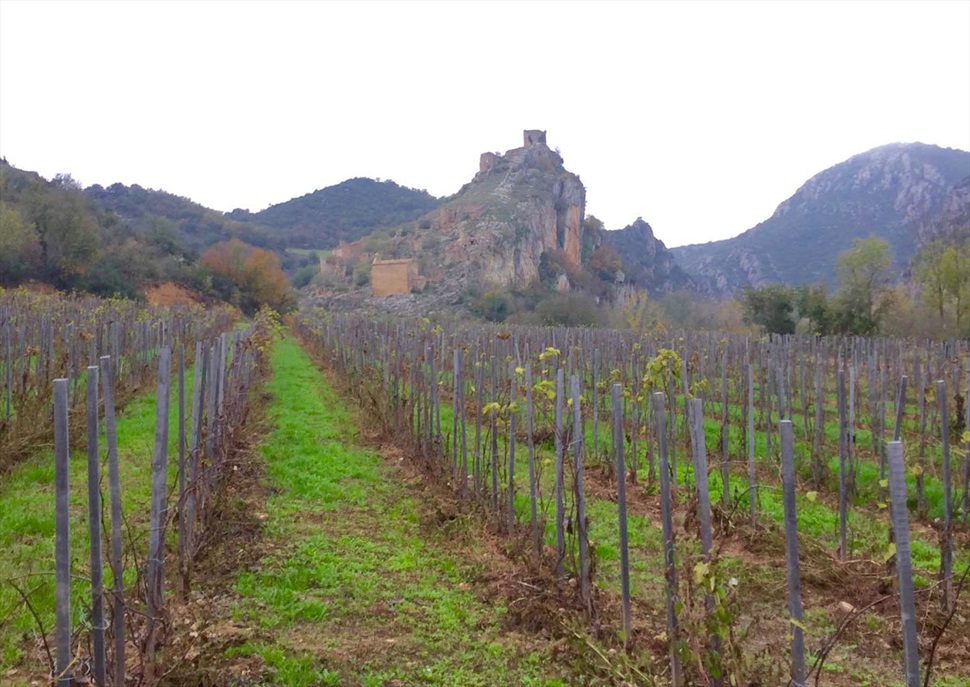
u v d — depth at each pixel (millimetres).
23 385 9672
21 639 4621
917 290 50844
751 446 7688
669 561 4148
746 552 7012
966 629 5301
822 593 6145
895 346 20891
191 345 21812
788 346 19203
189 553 5742
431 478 9031
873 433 10719
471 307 70062
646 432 9977
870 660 5020
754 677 3678
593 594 5148
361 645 4941
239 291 69875
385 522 7668
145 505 7375
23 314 17188
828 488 9188
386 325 22406
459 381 8336
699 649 3621
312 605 5441
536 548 6035
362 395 14391
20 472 8367
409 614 5461
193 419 6121
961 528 7539
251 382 14633
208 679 4090
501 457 9562
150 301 46938
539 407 9594
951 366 14234
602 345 17906
